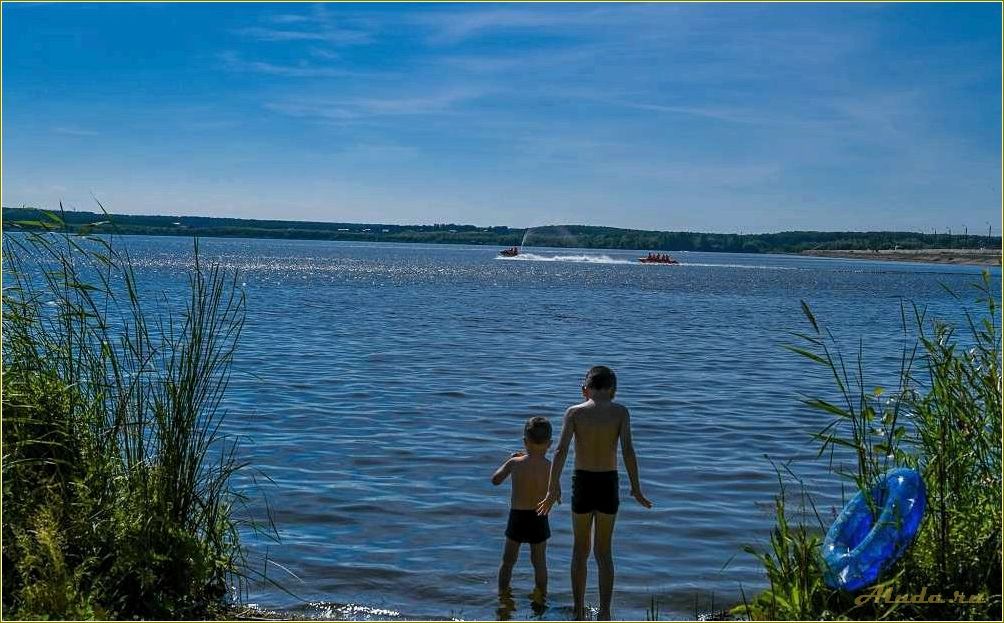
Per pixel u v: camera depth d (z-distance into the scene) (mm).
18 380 6434
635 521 9195
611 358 23812
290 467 11070
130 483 6410
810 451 12633
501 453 12219
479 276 83500
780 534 6578
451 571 7797
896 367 22734
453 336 28766
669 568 7922
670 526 9047
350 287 57438
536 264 139125
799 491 10398
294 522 8969
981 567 6090
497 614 6918
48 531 5676
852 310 46844
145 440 6879
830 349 27000
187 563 6336
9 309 6648
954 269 180125
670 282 81500
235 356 22000
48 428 6371
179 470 6570
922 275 122562
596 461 7105
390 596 7215
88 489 6219
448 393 17250
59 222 6793
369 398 16438
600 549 7086
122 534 6121
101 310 24000
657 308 45812
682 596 7312
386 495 9984
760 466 11633
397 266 105125
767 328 34875
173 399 6543
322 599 7070
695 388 18719
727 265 163875
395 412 15109
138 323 7004
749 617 6258
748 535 8805
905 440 6941
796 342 29109
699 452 12461
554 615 6930
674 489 10438
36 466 6297
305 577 7547
